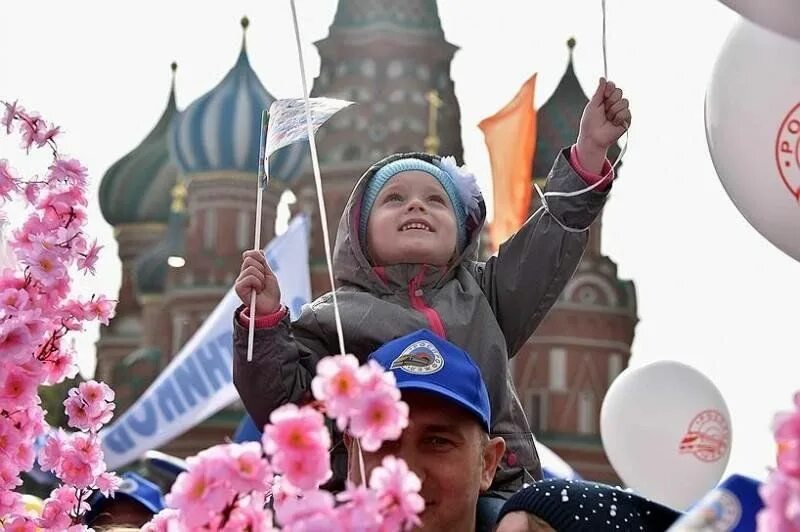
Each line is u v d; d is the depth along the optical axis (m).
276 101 3.20
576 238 3.76
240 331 3.44
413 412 3.13
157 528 2.86
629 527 2.92
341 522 2.17
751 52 3.65
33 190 3.38
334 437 3.61
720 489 2.41
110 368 50.50
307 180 47.59
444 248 3.78
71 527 3.38
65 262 3.30
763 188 3.66
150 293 49.88
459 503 3.13
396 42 47.72
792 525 1.80
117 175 52.75
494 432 3.68
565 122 43.72
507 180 4.89
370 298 3.74
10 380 3.18
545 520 2.93
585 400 47.44
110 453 11.95
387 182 3.84
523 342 3.87
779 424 1.83
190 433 44.88
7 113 3.40
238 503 2.30
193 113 49.12
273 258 10.48
